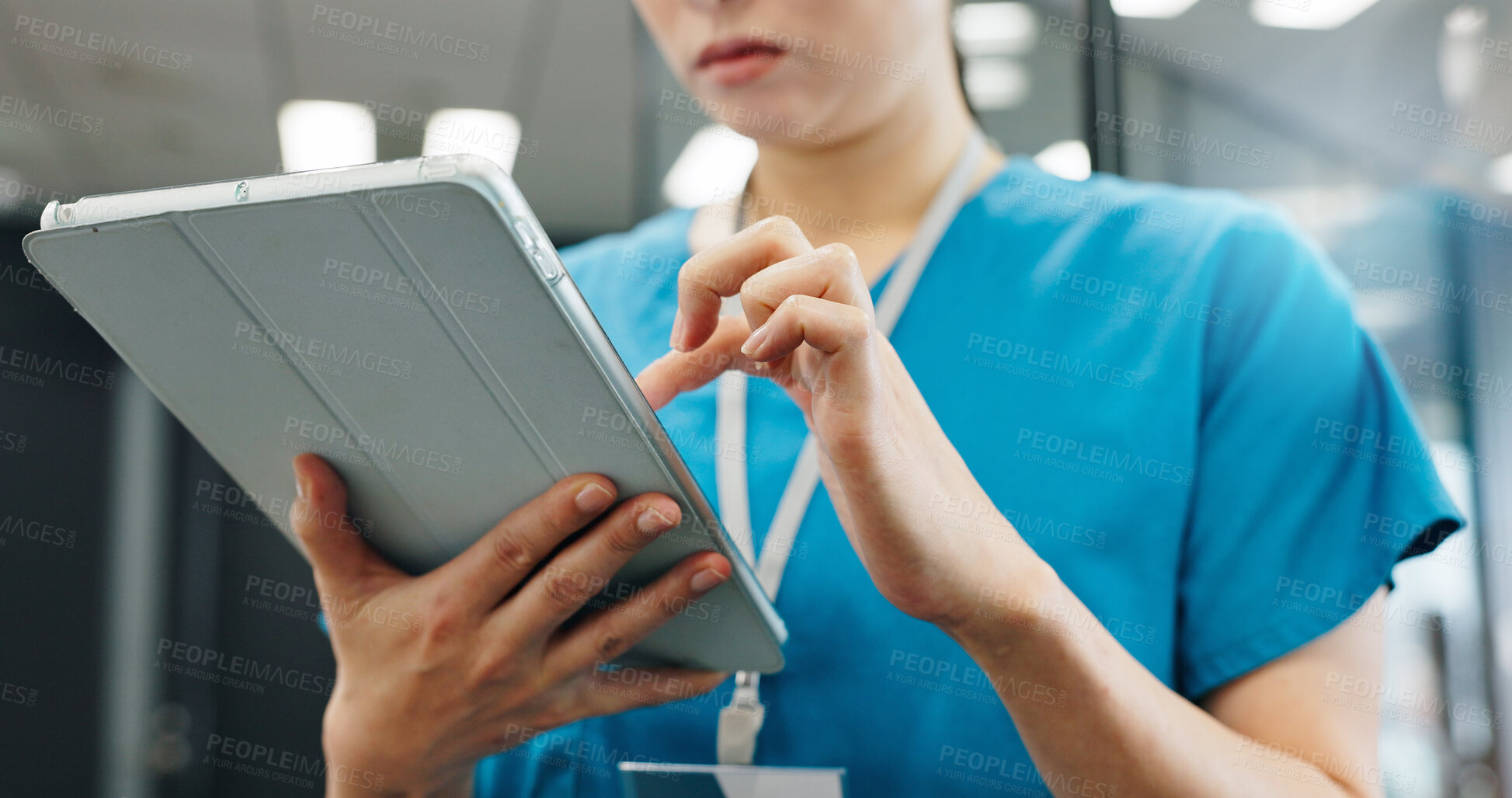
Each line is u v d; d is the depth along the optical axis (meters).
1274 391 0.69
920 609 0.50
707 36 0.70
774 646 0.58
